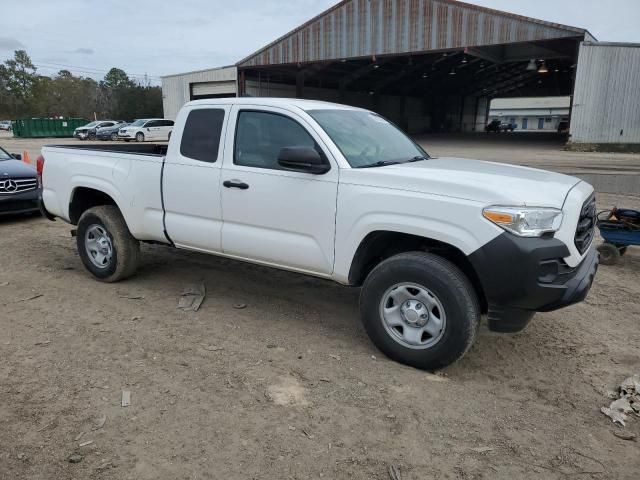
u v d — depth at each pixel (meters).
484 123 78.62
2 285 5.50
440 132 62.75
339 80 47.66
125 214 5.21
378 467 2.78
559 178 4.04
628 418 3.26
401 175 3.71
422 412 3.28
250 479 2.67
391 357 3.89
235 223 4.50
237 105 4.51
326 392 3.48
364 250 3.93
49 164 5.90
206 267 6.20
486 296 3.47
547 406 3.40
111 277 5.50
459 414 3.28
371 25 33.41
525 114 97.56
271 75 42.56
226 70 40.03
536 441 3.03
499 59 38.75
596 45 27.31
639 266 6.64
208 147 4.63
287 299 5.21
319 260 4.08
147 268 6.13
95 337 4.25
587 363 3.99
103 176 5.34
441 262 3.60
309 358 3.95
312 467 2.77
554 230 3.36
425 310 3.69
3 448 2.86
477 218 3.38
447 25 31.14
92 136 40.50
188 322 4.59
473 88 63.72
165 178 4.86
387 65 43.06
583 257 3.75
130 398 3.36
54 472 2.68
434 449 2.94
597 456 2.91
